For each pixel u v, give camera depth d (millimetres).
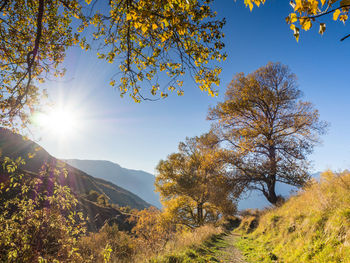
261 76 18375
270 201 16469
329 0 1195
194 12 2562
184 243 8336
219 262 6598
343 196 6293
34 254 3777
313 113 15781
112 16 2959
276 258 6445
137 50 3500
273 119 17031
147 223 14273
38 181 4219
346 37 1085
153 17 2223
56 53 4719
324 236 5281
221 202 19922
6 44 4410
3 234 3643
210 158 18234
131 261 6793
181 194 21375
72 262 4242
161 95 3623
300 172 13906
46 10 4246
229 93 18844
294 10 1293
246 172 16078
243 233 15492
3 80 4488
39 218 4121
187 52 3080
